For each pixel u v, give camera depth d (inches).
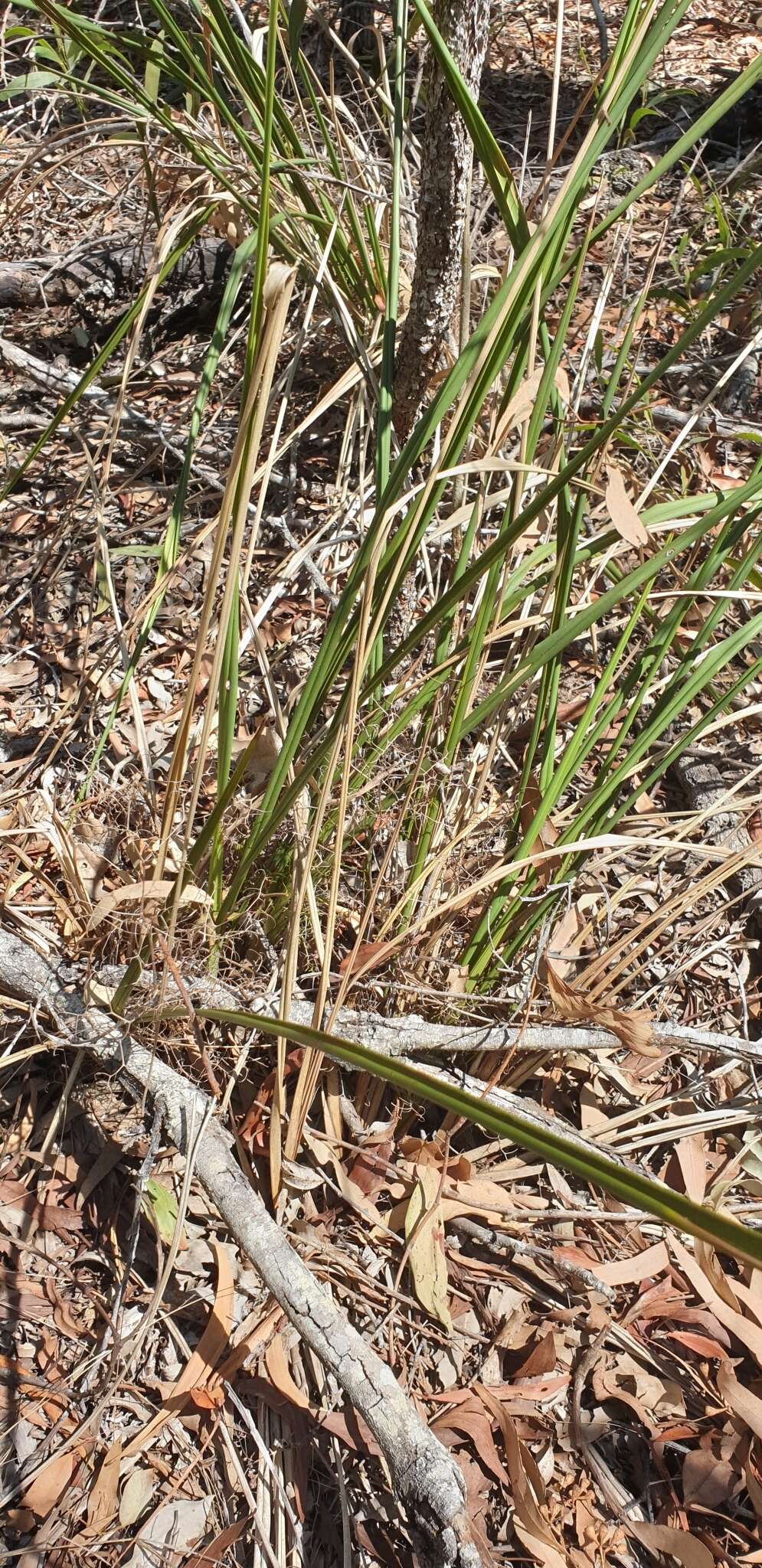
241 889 36.9
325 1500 31.3
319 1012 31.5
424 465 46.9
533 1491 31.3
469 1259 36.2
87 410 57.9
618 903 42.3
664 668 50.8
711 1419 33.8
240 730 46.6
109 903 33.2
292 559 40.1
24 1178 36.4
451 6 31.5
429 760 38.4
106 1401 31.8
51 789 43.4
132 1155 36.7
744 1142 38.9
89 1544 30.0
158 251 34.5
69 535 52.4
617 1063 40.1
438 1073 38.4
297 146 38.4
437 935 37.7
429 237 36.6
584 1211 36.1
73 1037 35.2
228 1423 32.1
